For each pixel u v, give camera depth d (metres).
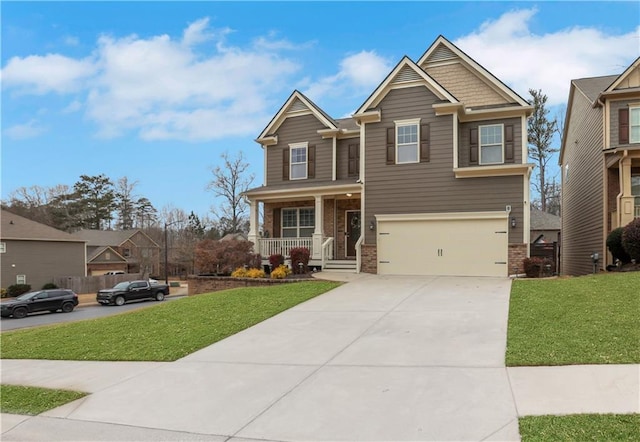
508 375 5.27
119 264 47.91
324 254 17.33
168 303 12.20
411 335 7.41
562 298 9.21
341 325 8.41
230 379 5.83
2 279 30.59
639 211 15.59
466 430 3.95
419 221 15.91
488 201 15.20
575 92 21.20
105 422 4.72
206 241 17.78
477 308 9.18
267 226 19.80
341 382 5.41
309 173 19.05
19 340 9.64
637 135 16.06
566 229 25.05
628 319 7.12
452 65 17.48
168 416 4.76
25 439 4.43
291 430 4.21
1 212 32.91
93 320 11.44
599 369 5.22
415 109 16.22
